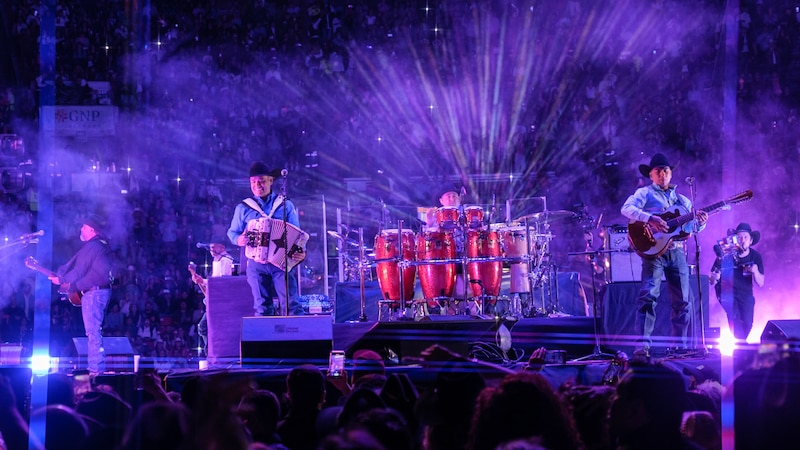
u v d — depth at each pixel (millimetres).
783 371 4613
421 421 4484
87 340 12156
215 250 14508
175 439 5023
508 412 3746
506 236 11898
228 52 24703
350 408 4844
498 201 22078
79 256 12172
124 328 19719
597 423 4719
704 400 5688
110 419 6270
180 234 21250
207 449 3053
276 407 5207
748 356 4965
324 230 16891
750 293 12414
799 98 22266
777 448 4602
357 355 6969
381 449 2963
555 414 3768
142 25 24641
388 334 10734
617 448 4332
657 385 4188
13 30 23562
